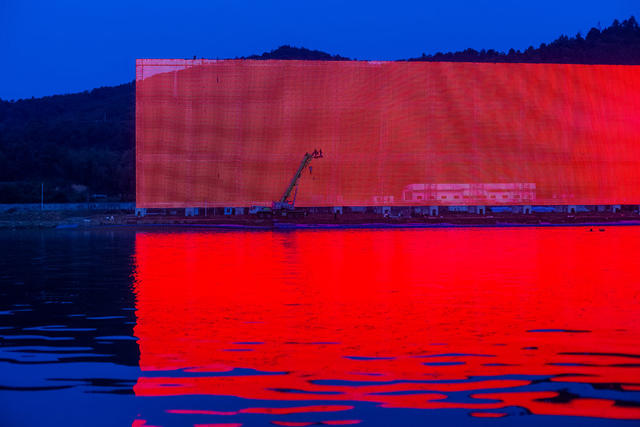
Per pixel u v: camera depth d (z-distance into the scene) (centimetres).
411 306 2025
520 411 1023
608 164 10869
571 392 1116
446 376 1213
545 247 4834
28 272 3116
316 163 10262
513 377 1205
